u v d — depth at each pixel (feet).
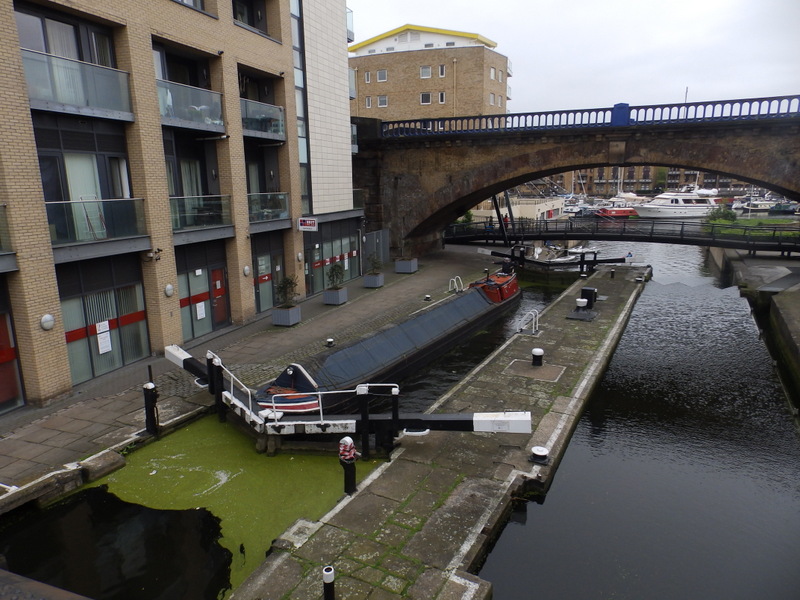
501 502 27.63
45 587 9.05
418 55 158.20
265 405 34.86
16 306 36.88
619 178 354.33
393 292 77.41
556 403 40.65
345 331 57.77
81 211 40.91
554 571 24.91
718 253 121.29
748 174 75.31
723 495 31.73
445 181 97.50
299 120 70.13
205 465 32.14
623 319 66.08
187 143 55.21
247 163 65.26
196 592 22.72
